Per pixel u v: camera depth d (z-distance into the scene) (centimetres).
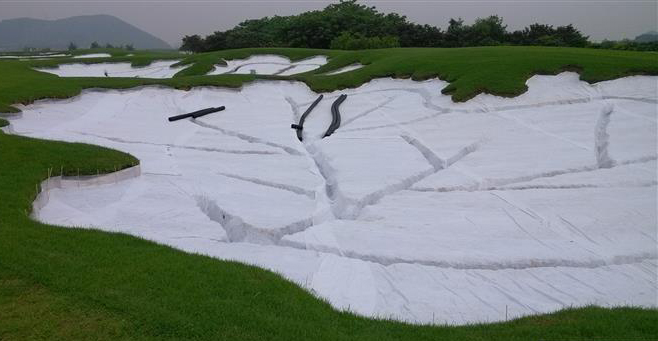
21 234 875
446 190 1355
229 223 1154
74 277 710
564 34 6188
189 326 599
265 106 2503
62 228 940
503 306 820
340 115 2291
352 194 1305
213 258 843
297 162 1653
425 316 790
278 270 927
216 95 2619
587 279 898
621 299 831
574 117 1947
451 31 6506
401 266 950
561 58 2459
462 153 1656
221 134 2027
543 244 1023
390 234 1085
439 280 904
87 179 1347
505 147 1695
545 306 814
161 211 1221
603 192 1284
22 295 661
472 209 1213
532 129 1855
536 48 3056
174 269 758
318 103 2517
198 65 4103
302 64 4350
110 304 639
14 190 1138
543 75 2333
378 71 2784
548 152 1614
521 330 636
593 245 1014
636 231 1067
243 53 4612
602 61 2367
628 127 1772
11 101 2173
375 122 2116
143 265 765
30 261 752
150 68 4619
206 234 1105
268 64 4412
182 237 1084
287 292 724
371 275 924
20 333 582
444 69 2572
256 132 2028
